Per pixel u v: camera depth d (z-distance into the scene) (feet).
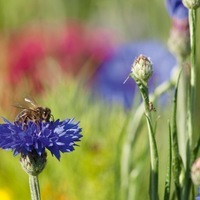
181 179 1.91
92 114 2.63
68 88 2.60
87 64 3.17
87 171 2.49
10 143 1.74
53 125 1.77
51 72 3.08
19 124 1.79
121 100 2.92
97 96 3.04
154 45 3.19
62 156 2.48
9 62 3.32
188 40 2.25
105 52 3.45
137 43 3.26
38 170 1.79
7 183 2.55
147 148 2.36
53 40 3.49
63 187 2.46
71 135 1.75
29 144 1.74
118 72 3.10
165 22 3.62
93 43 3.50
